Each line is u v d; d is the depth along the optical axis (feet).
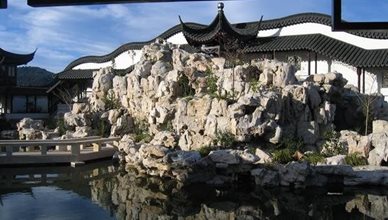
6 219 58.39
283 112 88.74
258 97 87.66
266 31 138.62
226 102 91.35
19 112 173.27
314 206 65.16
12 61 179.42
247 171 78.13
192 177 79.15
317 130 89.15
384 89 115.55
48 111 179.73
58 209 64.64
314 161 79.51
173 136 96.89
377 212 61.52
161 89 113.29
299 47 121.39
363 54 118.21
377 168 76.38
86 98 152.87
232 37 127.54
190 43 134.41
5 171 96.27
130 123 124.57
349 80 119.96
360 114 100.68
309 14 130.93
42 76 259.39
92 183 84.23
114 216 61.26
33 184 83.51
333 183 73.67
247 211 63.31
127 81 131.23
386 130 87.92
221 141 87.20
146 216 61.62
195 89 109.60
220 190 75.41
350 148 84.64
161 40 139.95
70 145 107.04
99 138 113.70
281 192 72.13
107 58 170.40
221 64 111.24
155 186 80.12
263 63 102.63
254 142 87.10
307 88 90.84
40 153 105.09
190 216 61.46
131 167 95.25
